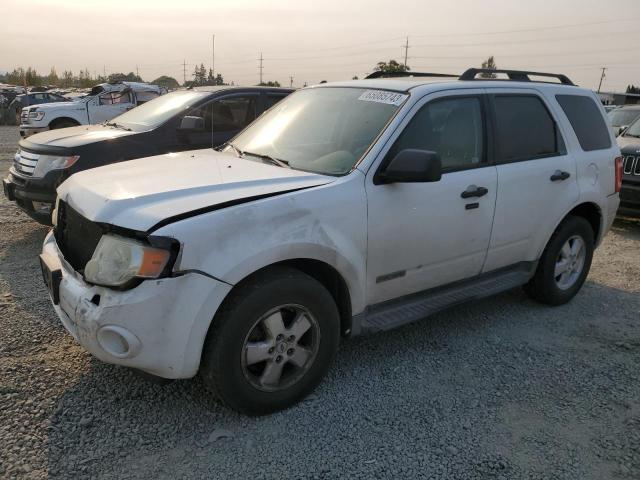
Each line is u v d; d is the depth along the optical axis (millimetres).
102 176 3404
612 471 2760
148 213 2723
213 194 2943
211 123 7152
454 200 3730
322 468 2709
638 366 3852
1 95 33344
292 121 4105
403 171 3180
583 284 5477
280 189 3068
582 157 4777
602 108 5242
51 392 3227
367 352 3934
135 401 3189
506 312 4773
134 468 2658
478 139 4004
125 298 2633
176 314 2660
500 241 4172
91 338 2729
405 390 3438
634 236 7758
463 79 4246
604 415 3244
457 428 3068
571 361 3900
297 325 3105
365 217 3271
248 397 2982
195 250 2656
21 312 4266
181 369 2742
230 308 2820
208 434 2934
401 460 2787
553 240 4680
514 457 2842
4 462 2635
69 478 2568
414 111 3617
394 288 3594
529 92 4480
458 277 4020
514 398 3396
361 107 3830
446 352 3975
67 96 29578
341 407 3229
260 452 2811
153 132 6699
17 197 6156
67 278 2994
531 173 4281
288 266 3119
